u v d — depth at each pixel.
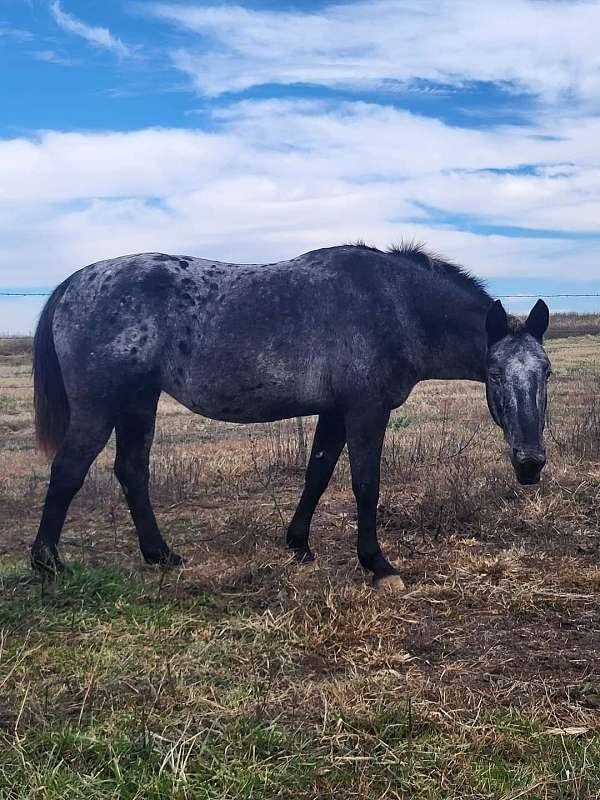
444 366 5.12
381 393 4.90
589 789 2.50
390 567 4.86
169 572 5.00
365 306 4.87
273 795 2.53
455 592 4.53
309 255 5.18
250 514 6.54
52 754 2.68
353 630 3.91
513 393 4.52
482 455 8.51
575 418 10.59
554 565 5.02
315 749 2.77
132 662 3.53
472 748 2.78
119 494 7.50
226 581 4.78
